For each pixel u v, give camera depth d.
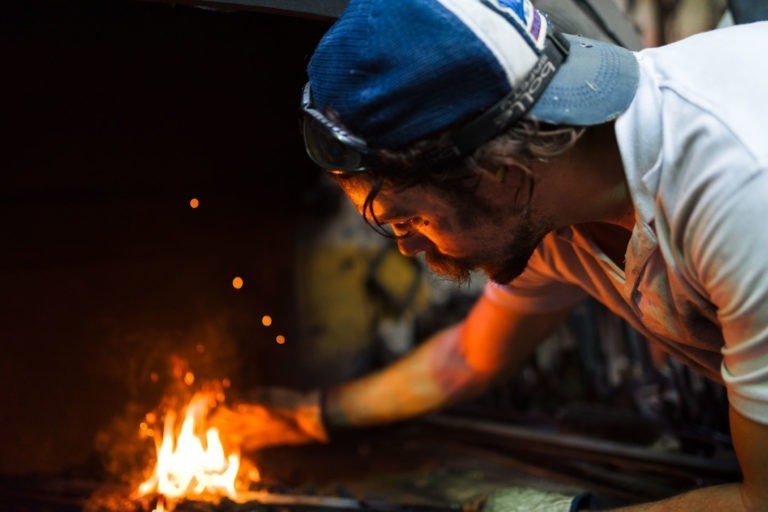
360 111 0.69
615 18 1.19
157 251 1.51
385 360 2.01
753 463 0.71
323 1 0.91
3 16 1.00
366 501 1.21
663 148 0.69
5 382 1.35
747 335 0.68
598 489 1.39
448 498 1.38
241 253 1.70
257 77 1.28
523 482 1.44
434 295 2.10
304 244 1.88
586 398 1.78
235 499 1.15
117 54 1.12
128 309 1.50
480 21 0.68
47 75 1.10
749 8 1.19
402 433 1.76
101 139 1.24
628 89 0.71
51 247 1.35
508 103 0.68
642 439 1.57
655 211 0.71
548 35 0.71
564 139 0.69
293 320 1.86
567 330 1.80
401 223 0.79
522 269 0.80
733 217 0.65
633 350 1.68
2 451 1.35
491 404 1.90
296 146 1.52
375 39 0.69
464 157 0.69
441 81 0.67
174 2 0.85
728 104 0.68
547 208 0.75
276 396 1.41
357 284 2.00
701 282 0.71
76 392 1.43
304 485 1.30
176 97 1.24
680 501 0.79
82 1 1.03
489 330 1.20
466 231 0.75
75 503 1.21
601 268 0.90
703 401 1.55
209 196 1.53
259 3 0.87
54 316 1.40
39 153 1.21
